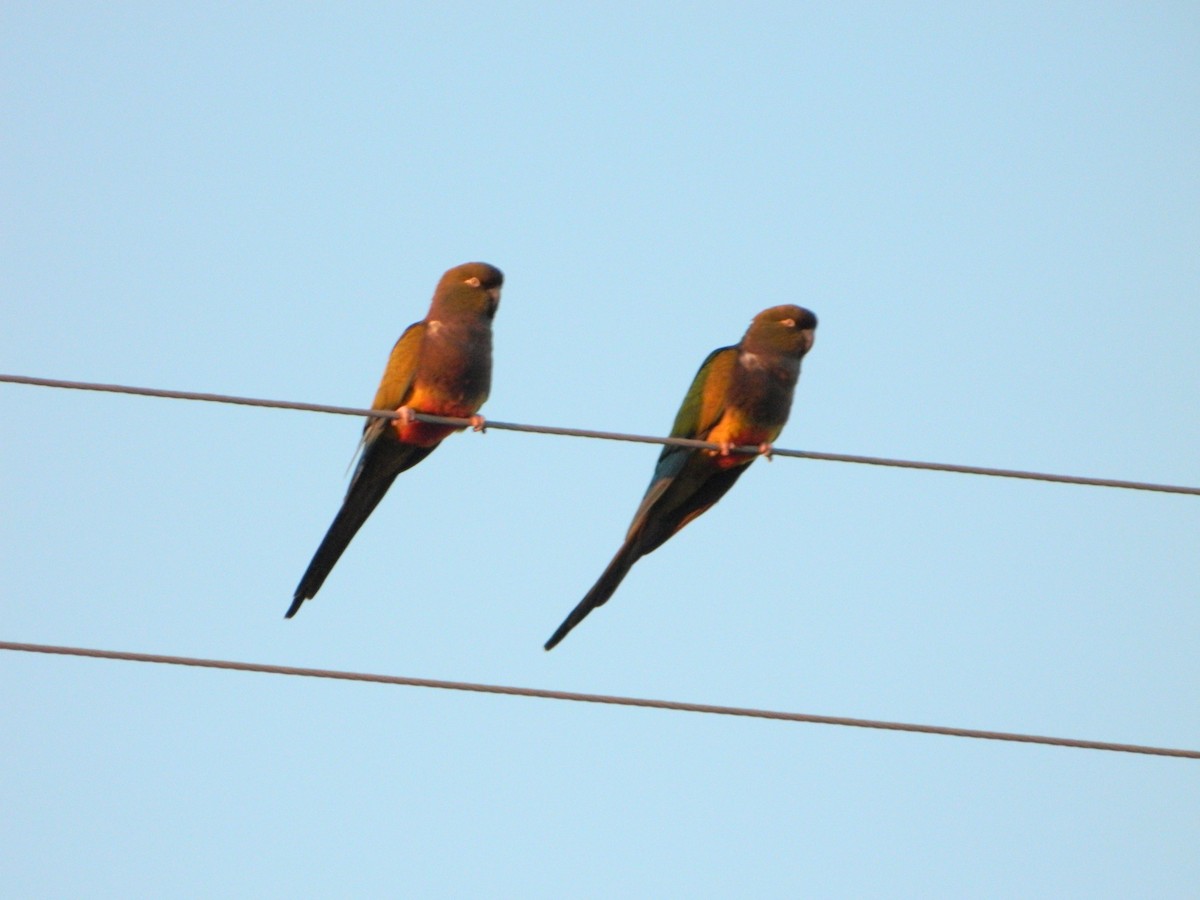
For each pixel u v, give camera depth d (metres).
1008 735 10.23
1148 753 10.22
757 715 10.19
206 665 9.89
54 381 10.75
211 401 10.94
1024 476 11.48
